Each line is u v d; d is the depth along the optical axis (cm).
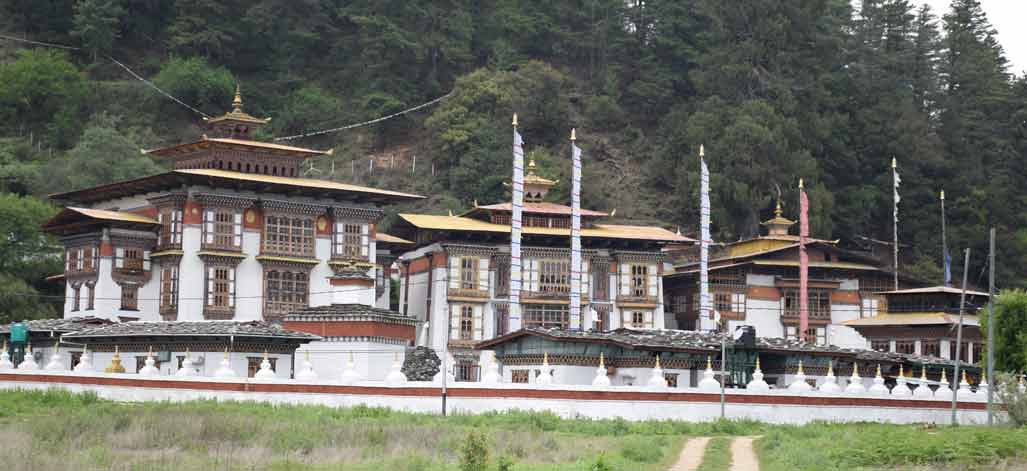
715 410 10281
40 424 8031
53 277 15175
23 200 16750
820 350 11512
